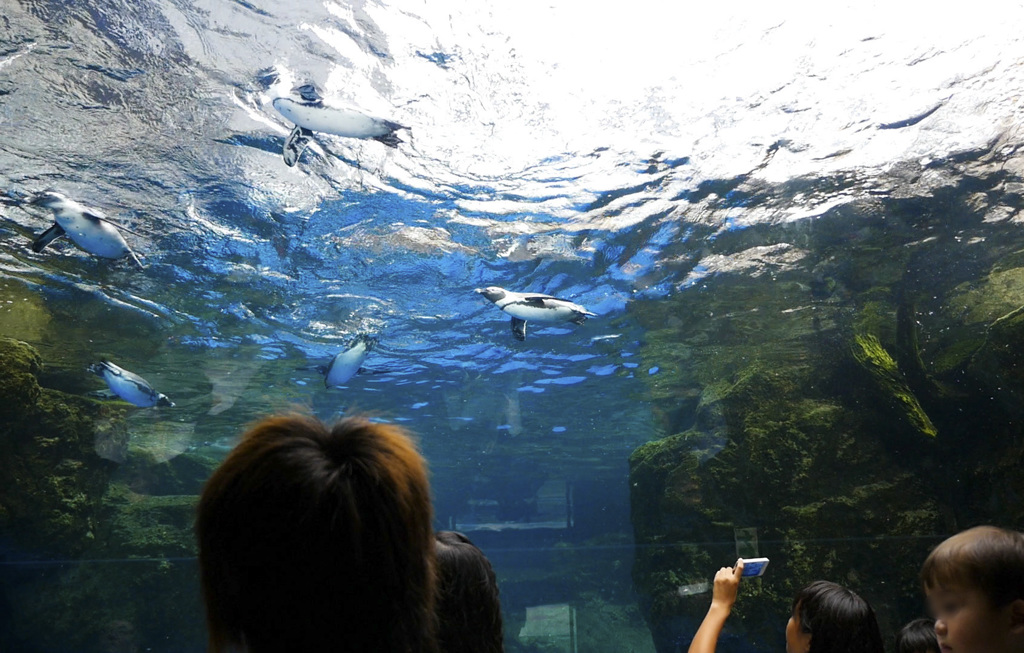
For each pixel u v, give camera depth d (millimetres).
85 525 15492
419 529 1207
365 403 23016
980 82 8766
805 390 14508
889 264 12539
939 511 12594
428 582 1231
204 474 21875
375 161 9336
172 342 15672
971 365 12438
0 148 8594
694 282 13375
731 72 8711
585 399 23391
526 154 9430
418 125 8727
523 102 8742
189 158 9062
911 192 10531
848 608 3355
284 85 8023
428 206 10477
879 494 12930
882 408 13477
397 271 12641
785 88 8844
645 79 8750
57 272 12102
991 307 12984
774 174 10078
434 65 8195
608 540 44125
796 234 11602
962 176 10180
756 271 12898
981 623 1989
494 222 11062
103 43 7453
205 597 1174
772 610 12836
